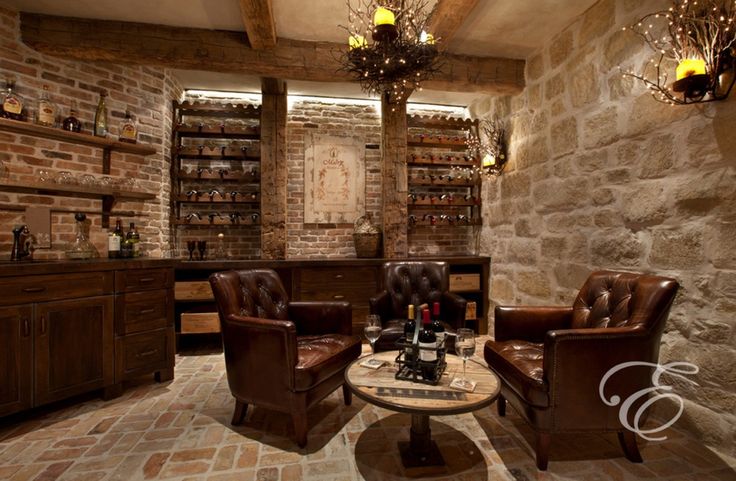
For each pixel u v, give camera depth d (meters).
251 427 2.05
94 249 2.78
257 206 4.11
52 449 1.83
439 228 4.56
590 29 2.69
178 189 3.83
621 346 1.68
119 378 2.44
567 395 1.68
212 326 3.40
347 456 1.78
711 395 1.87
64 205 2.86
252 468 1.68
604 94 2.56
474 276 4.05
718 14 1.77
